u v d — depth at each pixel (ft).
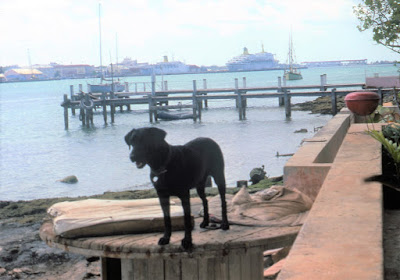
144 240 12.93
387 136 28.40
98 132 161.68
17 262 32.71
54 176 92.32
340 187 16.53
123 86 294.05
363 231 11.34
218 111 208.95
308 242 10.71
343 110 56.49
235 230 13.84
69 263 32.19
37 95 477.36
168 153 11.93
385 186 17.26
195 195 44.68
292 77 468.34
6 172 97.66
